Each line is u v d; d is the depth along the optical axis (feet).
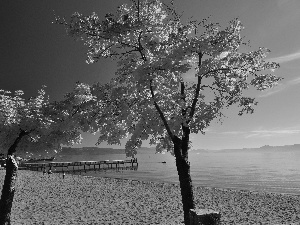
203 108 27.53
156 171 322.34
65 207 66.49
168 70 22.26
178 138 27.32
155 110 26.48
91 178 152.05
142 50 25.99
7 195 32.07
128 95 27.04
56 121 32.12
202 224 11.43
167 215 58.34
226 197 90.07
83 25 24.97
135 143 29.09
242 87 27.48
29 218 52.34
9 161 32.58
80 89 31.04
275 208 70.23
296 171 360.28
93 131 29.01
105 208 66.69
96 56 27.02
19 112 33.91
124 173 273.75
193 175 297.94
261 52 25.54
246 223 52.13
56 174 176.45
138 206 69.92
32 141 34.19
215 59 26.35
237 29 25.23
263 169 411.34
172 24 27.09
